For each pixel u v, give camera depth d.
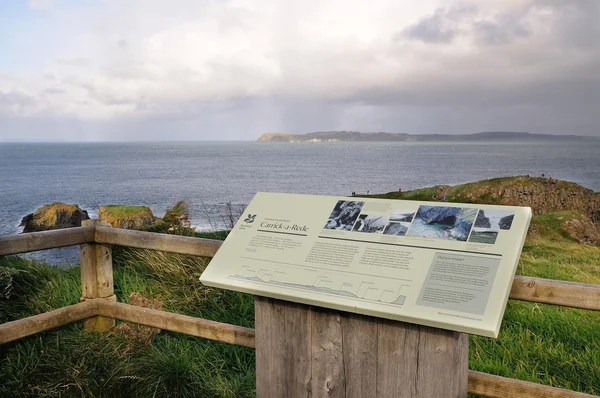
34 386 3.35
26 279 5.05
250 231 2.63
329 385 2.28
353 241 2.35
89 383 3.42
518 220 2.12
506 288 1.93
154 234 3.63
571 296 2.33
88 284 3.97
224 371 3.81
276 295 2.30
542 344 4.06
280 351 2.41
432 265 2.11
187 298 4.77
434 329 2.01
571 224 11.65
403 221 2.33
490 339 4.17
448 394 2.01
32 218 24.67
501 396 2.48
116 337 3.87
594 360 3.73
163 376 3.42
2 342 3.42
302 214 2.60
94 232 3.93
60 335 3.86
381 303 2.07
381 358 2.14
